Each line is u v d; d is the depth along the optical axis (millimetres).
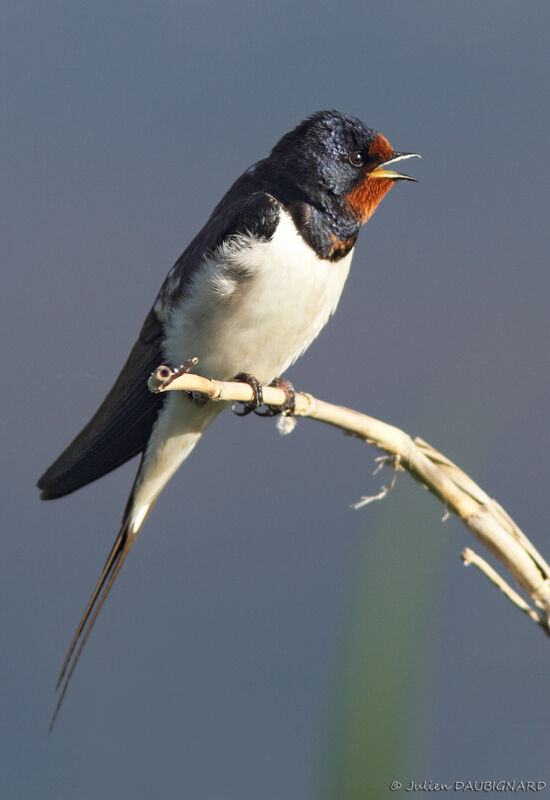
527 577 3678
